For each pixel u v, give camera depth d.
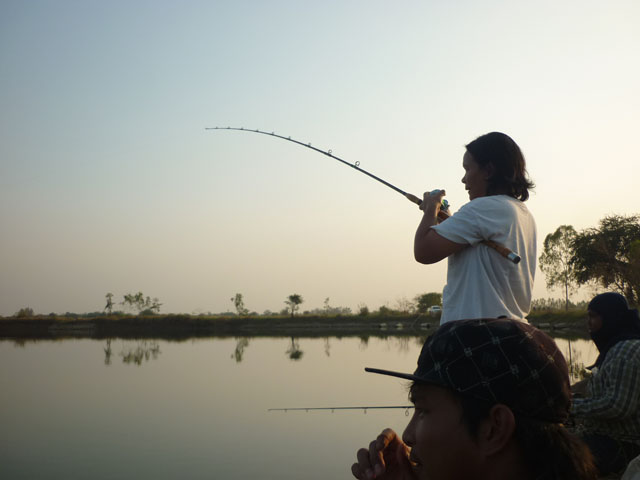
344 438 8.04
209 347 29.45
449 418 0.85
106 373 17.14
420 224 2.38
